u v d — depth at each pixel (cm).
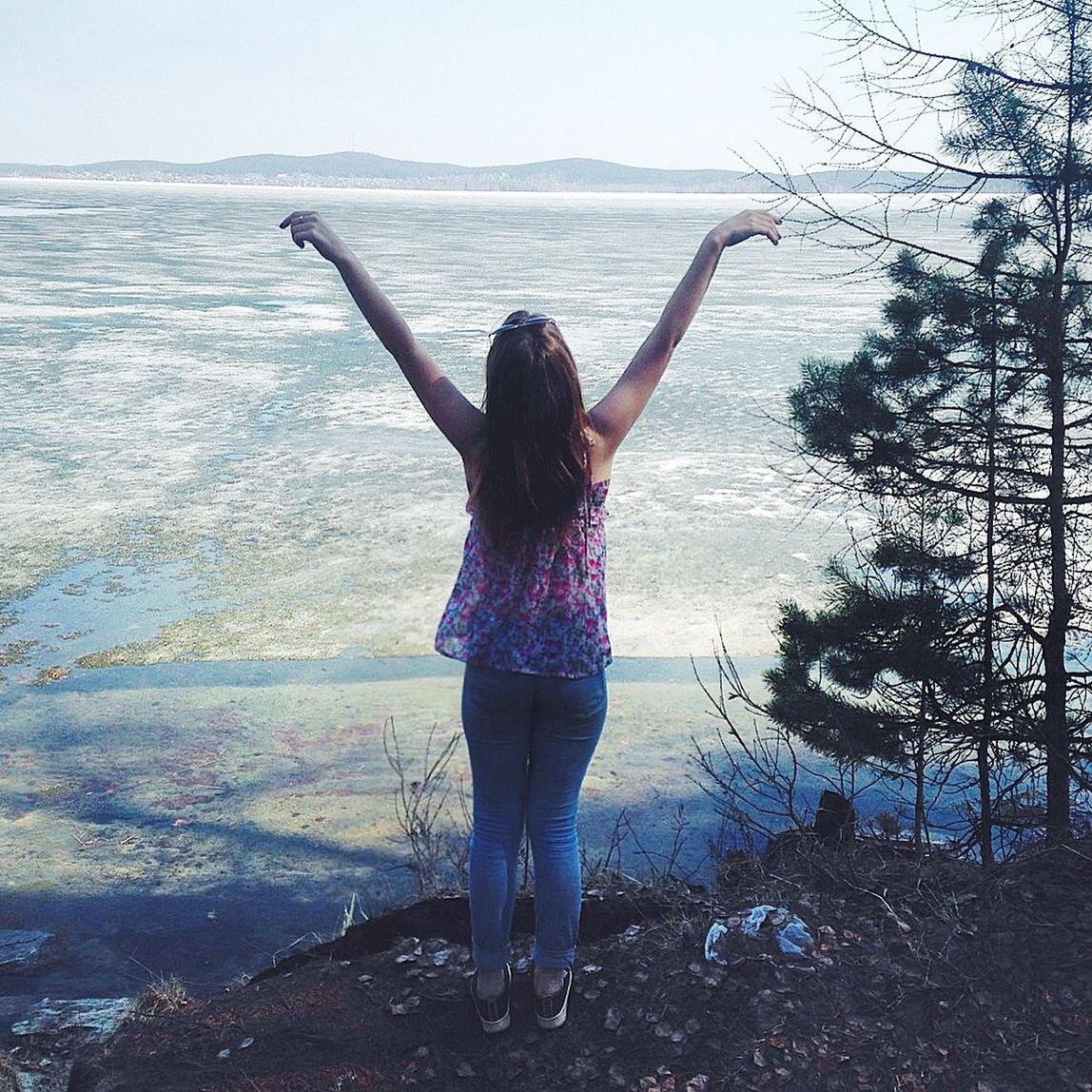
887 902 333
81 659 920
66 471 1608
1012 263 436
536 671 248
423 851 598
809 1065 269
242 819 647
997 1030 275
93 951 515
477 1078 274
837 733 474
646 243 9781
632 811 651
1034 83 401
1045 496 460
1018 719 441
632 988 299
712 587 1091
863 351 469
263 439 1848
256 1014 305
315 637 971
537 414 237
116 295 4328
